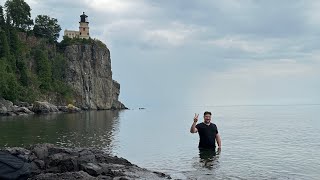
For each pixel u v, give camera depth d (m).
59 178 16.69
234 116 107.75
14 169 13.88
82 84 192.50
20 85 148.88
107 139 37.94
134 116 116.19
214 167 20.77
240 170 19.88
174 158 24.20
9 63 152.62
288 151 27.00
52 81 177.62
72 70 191.62
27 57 174.38
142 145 32.66
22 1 195.25
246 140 35.16
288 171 19.61
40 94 162.88
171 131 50.50
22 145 32.09
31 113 117.88
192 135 43.06
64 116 98.50
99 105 198.75
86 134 43.47
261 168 20.39
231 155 24.83
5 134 42.62
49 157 20.27
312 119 83.25
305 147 29.48
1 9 179.00
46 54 182.88
